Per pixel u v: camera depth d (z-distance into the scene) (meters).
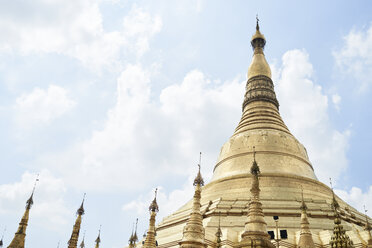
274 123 85.25
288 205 59.59
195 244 30.00
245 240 28.36
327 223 54.59
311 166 81.44
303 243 38.28
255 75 97.69
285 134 81.69
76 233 55.12
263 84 95.06
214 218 57.72
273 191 64.88
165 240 53.22
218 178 74.75
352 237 47.44
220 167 79.81
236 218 56.84
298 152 79.25
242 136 81.69
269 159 73.81
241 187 67.50
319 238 49.81
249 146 78.06
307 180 70.69
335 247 31.42
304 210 41.16
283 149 76.88
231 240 48.56
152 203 41.81
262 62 99.69
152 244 39.25
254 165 33.19
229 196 65.69
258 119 86.12
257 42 105.38
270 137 78.94
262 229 29.20
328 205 61.16
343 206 66.44
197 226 31.20
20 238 47.94
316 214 57.03
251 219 29.86
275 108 91.25
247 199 62.62
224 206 60.84
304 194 65.69
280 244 48.47
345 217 59.00
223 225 55.44
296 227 53.59
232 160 77.44
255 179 32.31
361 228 58.75
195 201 32.81
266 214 56.75
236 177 70.31
